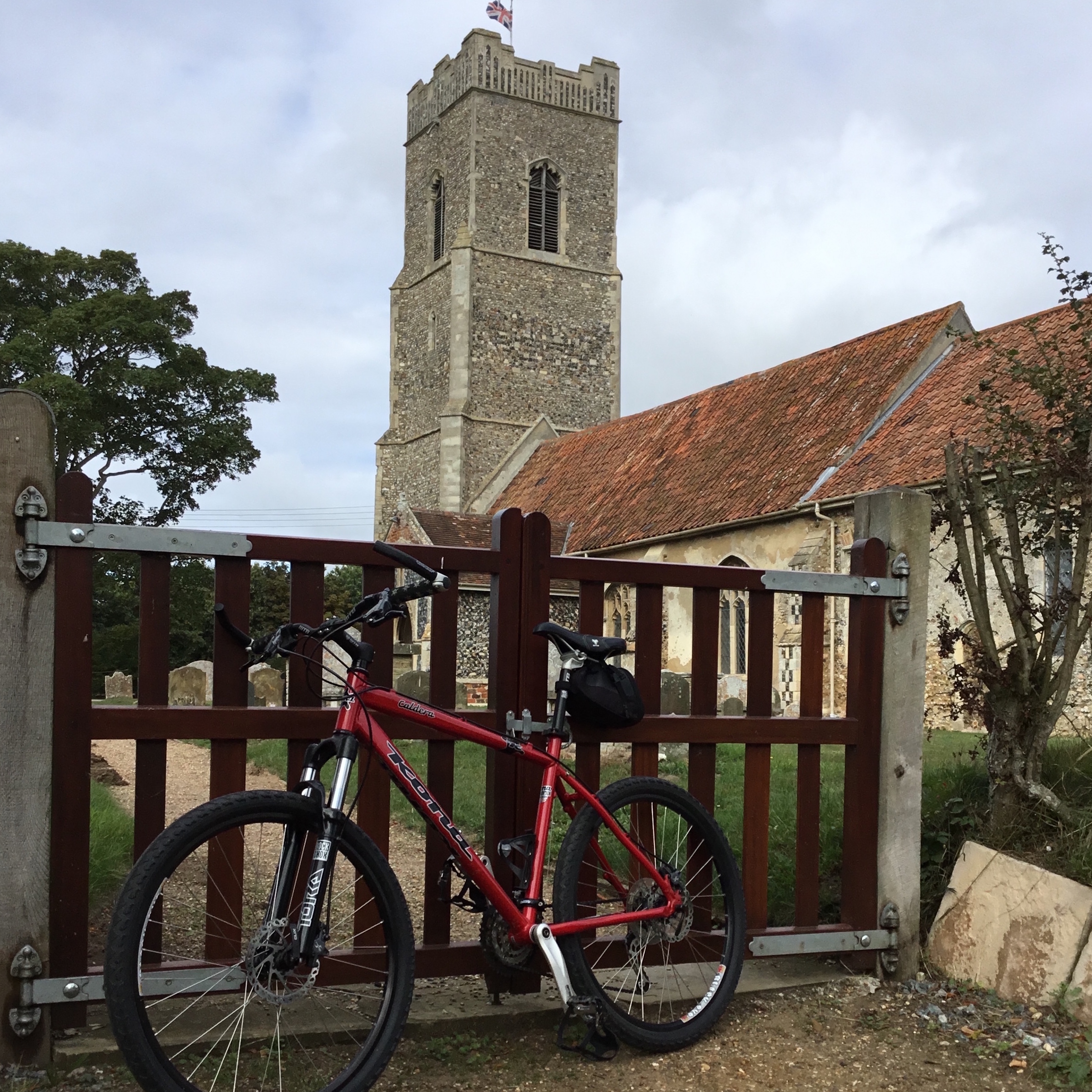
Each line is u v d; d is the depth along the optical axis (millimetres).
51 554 2898
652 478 23438
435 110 36125
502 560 3389
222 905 2994
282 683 19484
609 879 3346
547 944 3018
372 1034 2801
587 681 3283
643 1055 3164
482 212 33875
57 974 2871
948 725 14164
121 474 30719
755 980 3748
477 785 8031
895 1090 2982
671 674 13391
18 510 2850
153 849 2533
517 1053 3139
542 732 3385
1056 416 4969
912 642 3963
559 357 34719
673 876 3402
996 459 4520
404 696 3010
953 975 3830
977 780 4660
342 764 2795
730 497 19609
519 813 3346
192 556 3074
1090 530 4129
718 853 3502
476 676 19891
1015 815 4098
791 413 20625
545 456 31234
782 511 17500
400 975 2844
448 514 25391
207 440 30125
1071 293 4617
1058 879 3615
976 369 17047
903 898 3859
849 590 3875
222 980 2873
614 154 35969
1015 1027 3389
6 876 2795
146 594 3039
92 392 28250
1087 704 12812
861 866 3842
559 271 34906
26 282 29969
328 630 2795
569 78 35281
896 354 19109
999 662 4145
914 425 16938
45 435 2908
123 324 28375
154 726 2977
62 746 2896
